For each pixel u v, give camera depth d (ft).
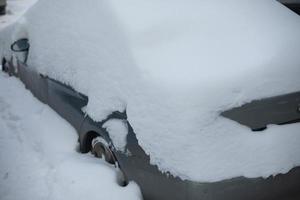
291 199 8.39
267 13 10.56
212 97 7.89
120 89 8.99
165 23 9.61
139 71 8.64
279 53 8.95
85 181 9.14
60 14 12.19
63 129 11.44
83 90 10.37
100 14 10.29
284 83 8.40
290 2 16.22
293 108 8.43
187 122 7.72
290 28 10.04
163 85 8.17
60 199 9.06
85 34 10.57
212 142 7.70
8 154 11.53
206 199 7.55
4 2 33.22
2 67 17.26
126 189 8.62
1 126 13.11
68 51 11.21
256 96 8.09
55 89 11.93
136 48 9.04
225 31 9.57
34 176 10.31
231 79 8.14
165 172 7.89
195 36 9.35
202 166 7.54
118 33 9.53
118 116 9.06
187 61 8.59
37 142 11.48
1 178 10.64
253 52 8.93
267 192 8.04
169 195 7.96
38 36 13.34
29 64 13.85
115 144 9.02
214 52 8.86
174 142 7.75
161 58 8.74
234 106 7.92
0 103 14.33
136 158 8.51
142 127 8.29
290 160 8.12
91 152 10.68
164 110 7.98
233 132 7.89
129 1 10.25
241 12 10.36
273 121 8.27
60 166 9.92
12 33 15.80
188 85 8.04
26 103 13.73
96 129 9.77
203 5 10.38
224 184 7.61
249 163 7.82
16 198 9.76
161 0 10.37
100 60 9.80
